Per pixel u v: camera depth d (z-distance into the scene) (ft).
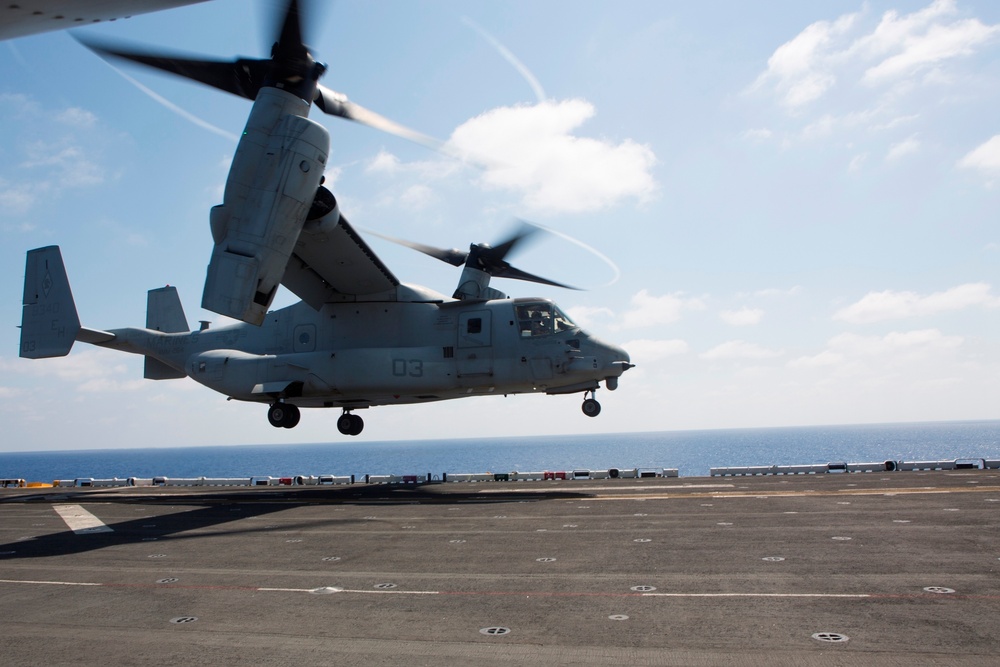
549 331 74.64
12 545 42.39
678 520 43.34
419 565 32.24
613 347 75.46
